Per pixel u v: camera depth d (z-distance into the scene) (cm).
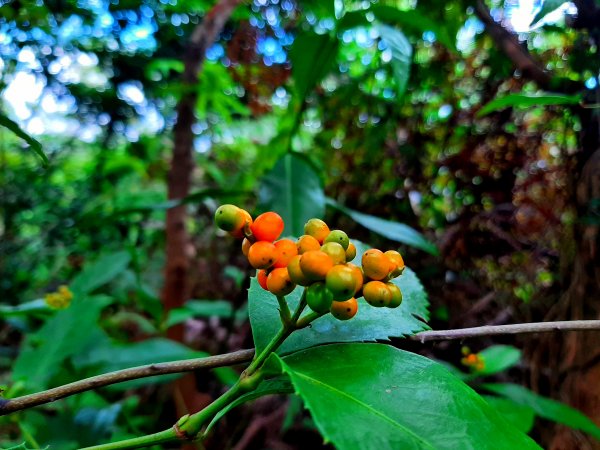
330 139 35
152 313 30
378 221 25
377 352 10
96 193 52
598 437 16
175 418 28
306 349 10
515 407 17
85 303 24
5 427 23
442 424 8
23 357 22
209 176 49
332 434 7
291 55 25
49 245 50
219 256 41
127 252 30
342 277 8
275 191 24
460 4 27
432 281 28
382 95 33
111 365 21
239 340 32
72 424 22
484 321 26
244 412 28
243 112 39
